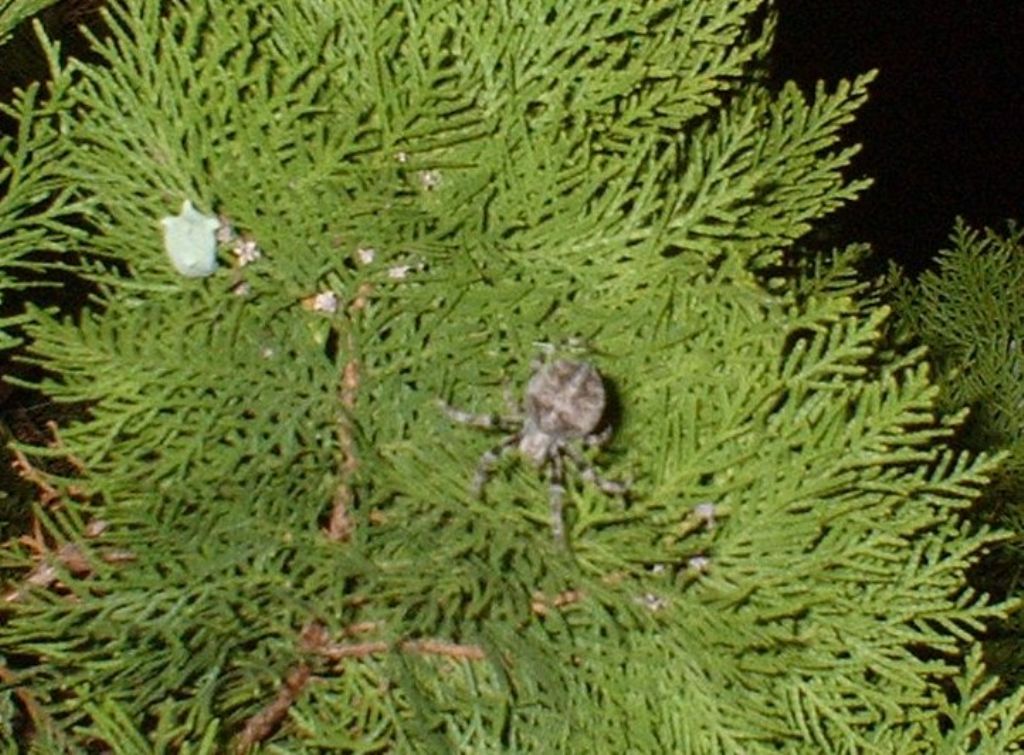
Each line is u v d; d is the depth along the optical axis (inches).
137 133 14.1
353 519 13.7
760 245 15.5
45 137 14.0
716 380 14.3
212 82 13.9
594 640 13.9
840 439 13.9
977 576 23.5
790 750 14.0
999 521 24.2
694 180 14.5
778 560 14.0
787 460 14.0
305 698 13.9
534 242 14.5
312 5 14.3
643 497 14.2
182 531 13.6
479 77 14.4
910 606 14.3
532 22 14.4
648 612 13.8
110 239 14.1
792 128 15.6
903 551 14.6
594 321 14.4
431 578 13.5
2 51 17.4
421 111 14.0
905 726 15.8
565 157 14.3
